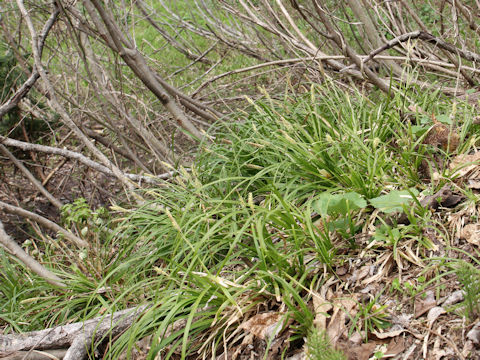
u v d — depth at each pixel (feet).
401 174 2.31
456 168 2.12
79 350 2.04
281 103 3.06
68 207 2.95
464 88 3.21
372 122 2.53
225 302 1.78
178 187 2.67
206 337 1.95
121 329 2.08
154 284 2.32
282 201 2.03
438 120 2.34
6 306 2.54
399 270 1.86
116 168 3.10
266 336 1.82
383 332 1.69
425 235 1.97
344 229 2.05
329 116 2.94
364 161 2.35
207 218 2.14
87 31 3.22
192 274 1.90
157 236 2.54
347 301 1.82
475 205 1.98
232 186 2.77
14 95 3.34
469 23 3.32
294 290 1.81
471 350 1.51
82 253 2.65
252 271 1.93
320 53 3.28
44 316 2.46
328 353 1.48
